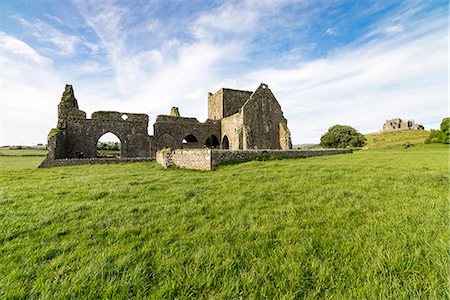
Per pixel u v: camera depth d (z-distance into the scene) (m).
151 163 21.08
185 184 9.21
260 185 8.41
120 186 8.97
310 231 4.26
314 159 18.03
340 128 65.19
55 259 3.44
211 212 5.54
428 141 52.41
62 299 2.56
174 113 39.09
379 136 127.00
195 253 3.50
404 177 8.80
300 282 2.80
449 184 7.53
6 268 3.21
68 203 6.55
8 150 63.38
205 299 2.59
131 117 30.38
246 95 37.91
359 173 10.30
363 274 2.86
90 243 4.01
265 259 3.32
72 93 30.66
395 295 2.47
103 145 57.38
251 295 2.58
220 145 34.97
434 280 2.62
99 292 2.65
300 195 6.87
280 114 32.88
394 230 4.03
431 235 3.76
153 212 5.62
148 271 3.10
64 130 26.02
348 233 4.11
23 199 7.22
